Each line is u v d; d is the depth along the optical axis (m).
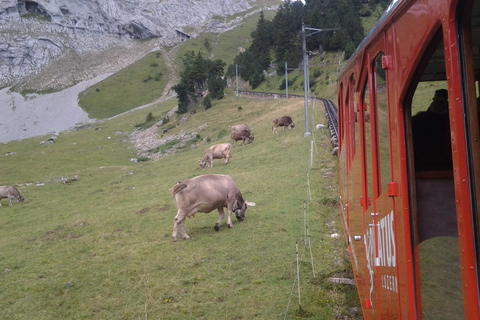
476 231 2.58
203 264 11.10
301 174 20.20
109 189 29.72
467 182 2.61
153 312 8.69
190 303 8.92
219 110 71.06
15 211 26.89
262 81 105.56
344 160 10.12
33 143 76.88
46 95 143.88
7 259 14.02
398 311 4.07
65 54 184.12
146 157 57.31
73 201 27.05
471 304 2.56
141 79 155.88
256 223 14.09
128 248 13.31
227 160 29.64
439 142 3.84
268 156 27.42
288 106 56.16
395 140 4.01
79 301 9.62
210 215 16.17
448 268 3.19
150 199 21.98
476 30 2.72
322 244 11.50
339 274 9.61
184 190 13.32
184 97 80.00
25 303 9.81
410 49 3.50
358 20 100.81
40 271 12.11
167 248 12.67
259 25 123.88
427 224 3.71
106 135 79.62
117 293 9.85
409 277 3.73
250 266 10.64
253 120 54.66
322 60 95.25
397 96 3.90
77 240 15.45
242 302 8.78
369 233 5.69
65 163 54.59
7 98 142.12
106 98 135.62
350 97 7.85
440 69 3.69
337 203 15.17
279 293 9.02
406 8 3.60
